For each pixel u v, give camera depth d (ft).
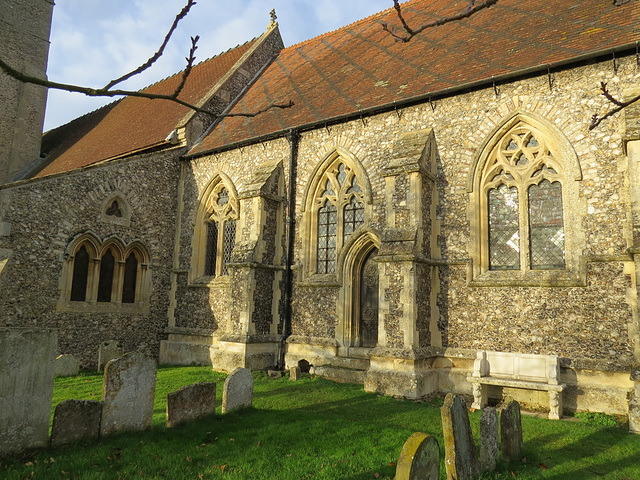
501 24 39.58
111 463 16.37
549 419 25.13
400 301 31.01
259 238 39.91
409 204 32.50
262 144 44.45
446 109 34.55
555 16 36.22
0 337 16.29
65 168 58.13
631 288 26.48
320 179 40.75
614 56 28.50
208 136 51.08
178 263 48.19
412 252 30.89
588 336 27.35
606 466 17.81
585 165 28.78
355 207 38.29
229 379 23.89
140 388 20.35
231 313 39.65
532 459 18.24
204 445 18.78
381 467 16.74
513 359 28.27
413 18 49.80
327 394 29.84
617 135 27.99
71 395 28.09
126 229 44.73
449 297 32.32
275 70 58.90
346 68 47.88
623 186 27.40
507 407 18.51
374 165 37.17
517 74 31.24
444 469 16.79
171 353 45.65
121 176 44.65
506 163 31.99
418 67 40.04
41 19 70.64
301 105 45.57
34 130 68.08
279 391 30.48
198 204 47.83
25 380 16.93
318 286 38.65
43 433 17.39
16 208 37.22
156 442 18.72
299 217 41.04
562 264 29.55
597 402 26.25
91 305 41.81
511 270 31.14
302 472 16.19
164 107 59.88
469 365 30.89
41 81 8.61
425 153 33.40
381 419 24.16
